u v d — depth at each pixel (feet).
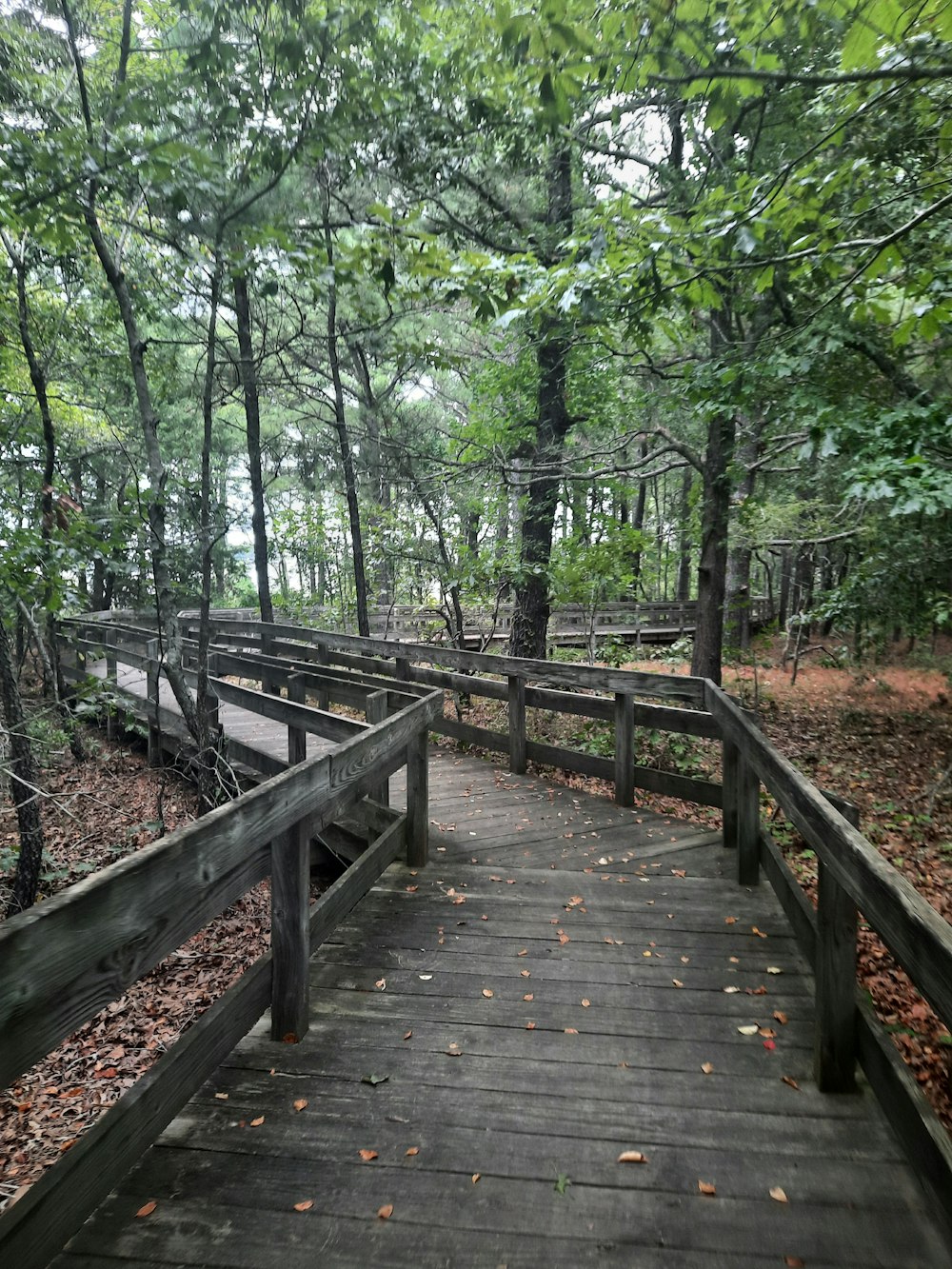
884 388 21.61
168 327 31.19
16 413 29.22
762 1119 7.72
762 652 61.26
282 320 37.50
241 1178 6.84
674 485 82.23
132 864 5.82
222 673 25.38
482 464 35.42
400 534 41.88
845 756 30.45
